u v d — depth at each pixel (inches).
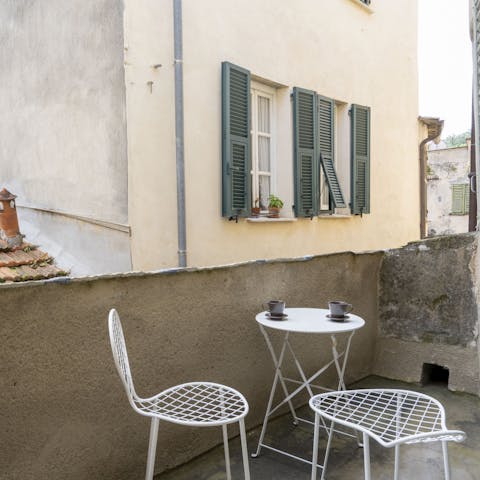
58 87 208.4
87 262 195.8
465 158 974.4
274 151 247.8
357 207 289.3
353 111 283.6
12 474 77.1
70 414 84.8
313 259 141.0
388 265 167.5
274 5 231.9
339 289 151.5
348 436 120.6
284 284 131.1
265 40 227.5
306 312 120.2
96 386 88.6
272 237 233.8
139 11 174.9
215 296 111.7
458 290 151.9
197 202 195.3
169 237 185.8
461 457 110.6
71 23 199.0
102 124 184.1
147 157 178.1
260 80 230.8
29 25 224.8
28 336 78.9
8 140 243.9
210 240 201.5
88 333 87.2
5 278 183.8
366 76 301.3
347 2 283.1
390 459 109.7
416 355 160.7
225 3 205.6
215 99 202.2
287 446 115.3
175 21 183.0
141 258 176.7
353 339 159.2
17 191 240.7
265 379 125.6
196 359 107.4
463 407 139.3
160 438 101.0
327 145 267.9
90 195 192.5
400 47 335.9
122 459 93.2
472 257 148.7
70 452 85.0
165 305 101.0
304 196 247.8
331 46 271.1
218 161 204.5
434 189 1019.3
